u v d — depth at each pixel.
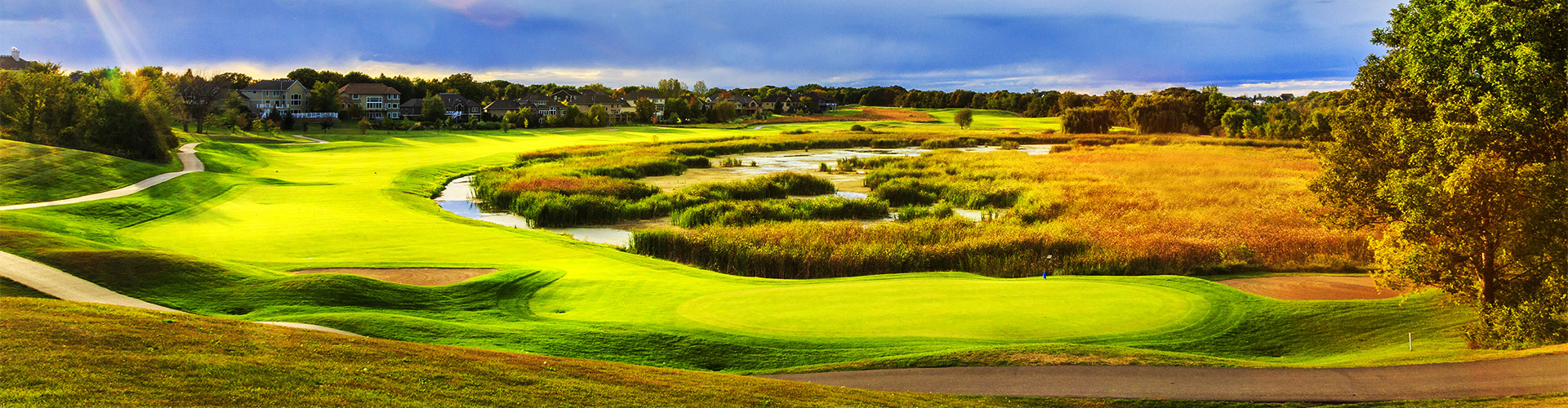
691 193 54.31
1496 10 20.59
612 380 14.45
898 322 20.75
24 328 13.24
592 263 30.94
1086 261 32.03
